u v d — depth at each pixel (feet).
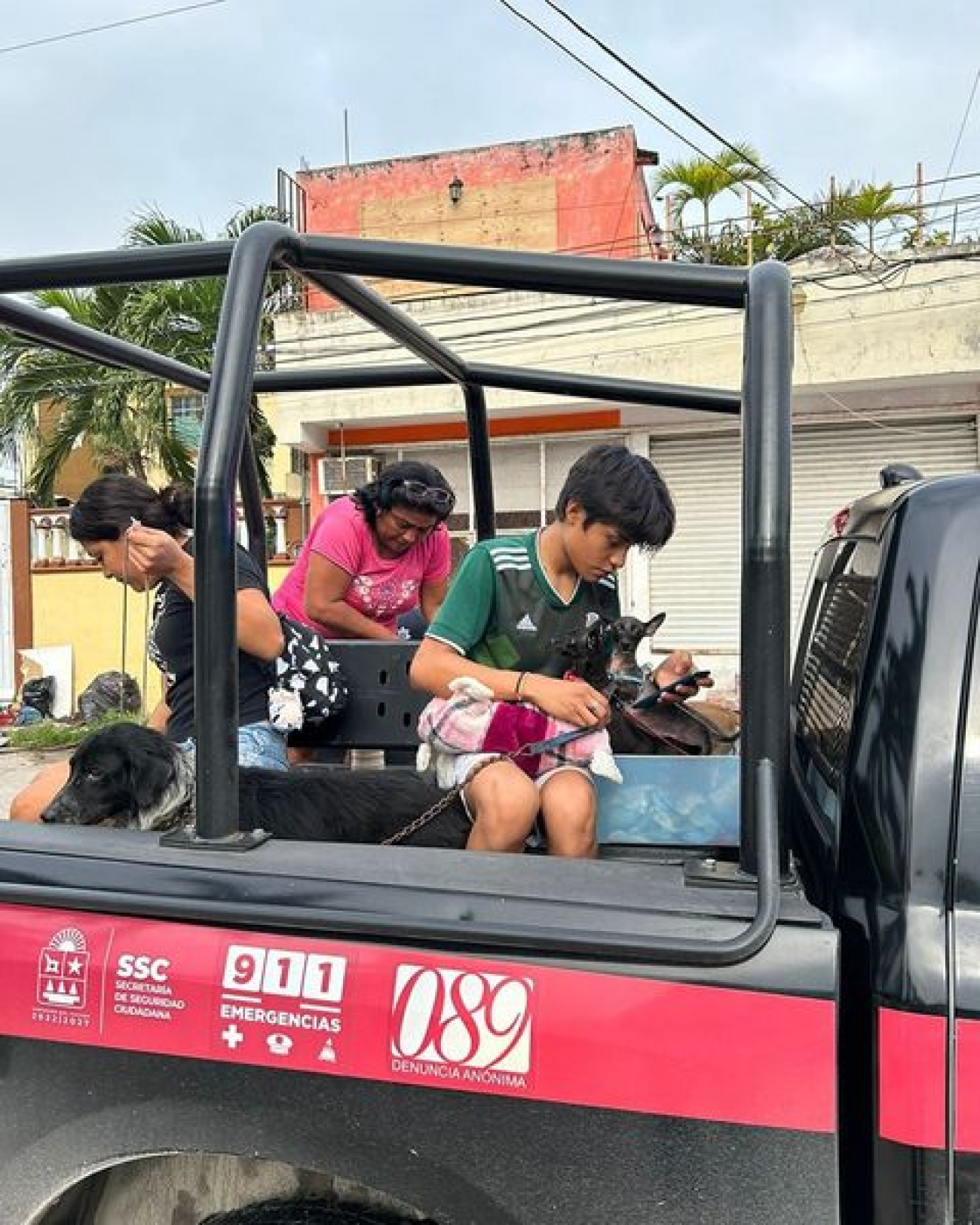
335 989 5.02
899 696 5.09
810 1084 4.52
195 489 5.52
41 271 6.48
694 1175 4.62
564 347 41.57
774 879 4.74
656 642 43.37
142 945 5.29
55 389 48.37
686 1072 4.63
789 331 5.35
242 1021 5.12
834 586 8.27
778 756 5.07
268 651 8.94
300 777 8.00
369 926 4.99
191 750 7.72
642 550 7.53
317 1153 5.06
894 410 40.11
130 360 9.90
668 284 5.67
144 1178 5.83
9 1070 5.49
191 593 8.63
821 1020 4.55
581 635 7.82
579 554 7.47
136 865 5.57
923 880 4.80
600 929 4.86
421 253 5.92
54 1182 5.49
